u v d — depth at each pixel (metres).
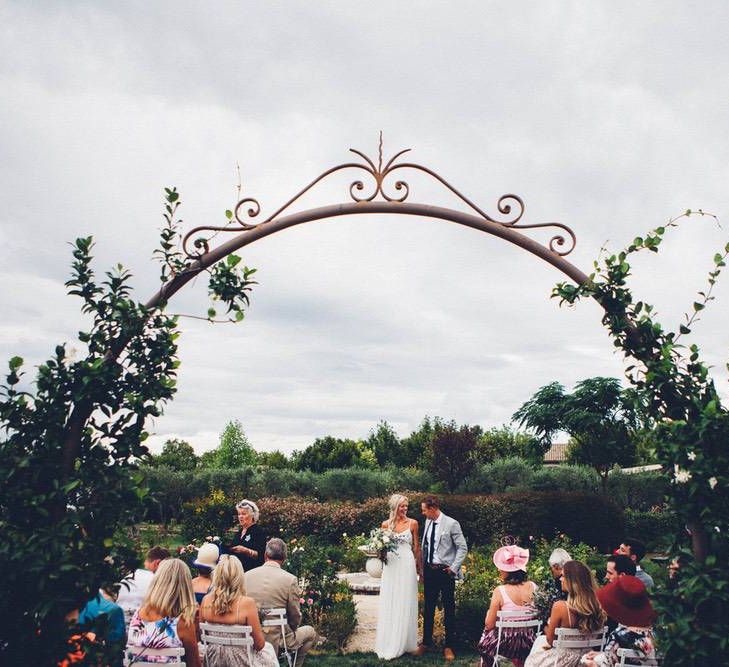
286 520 18.17
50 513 3.92
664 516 18.41
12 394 4.01
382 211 4.64
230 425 34.47
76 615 4.33
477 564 11.32
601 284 4.33
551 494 17.36
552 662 4.99
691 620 3.88
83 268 4.16
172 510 22.72
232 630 4.81
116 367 4.04
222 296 4.34
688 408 4.15
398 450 32.16
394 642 7.59
